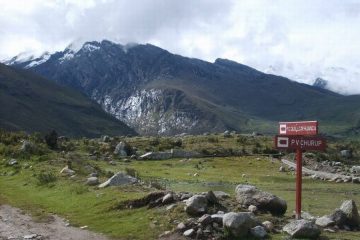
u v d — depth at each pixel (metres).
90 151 98.12
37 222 28.72
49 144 78.12
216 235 23.56
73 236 25.22
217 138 140.25
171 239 23.62
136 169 79.00
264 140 139.62
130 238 24.44
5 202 35.25
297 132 27.14
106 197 32.22
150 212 27.78
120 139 133.25
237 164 96.06
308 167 96.62
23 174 46.31
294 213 30.75
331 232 25.19
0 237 24.75
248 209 27.34
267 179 72.62
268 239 23.09
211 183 64.00
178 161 99.75
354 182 72.94
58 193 36.53
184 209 26.47
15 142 66.81
